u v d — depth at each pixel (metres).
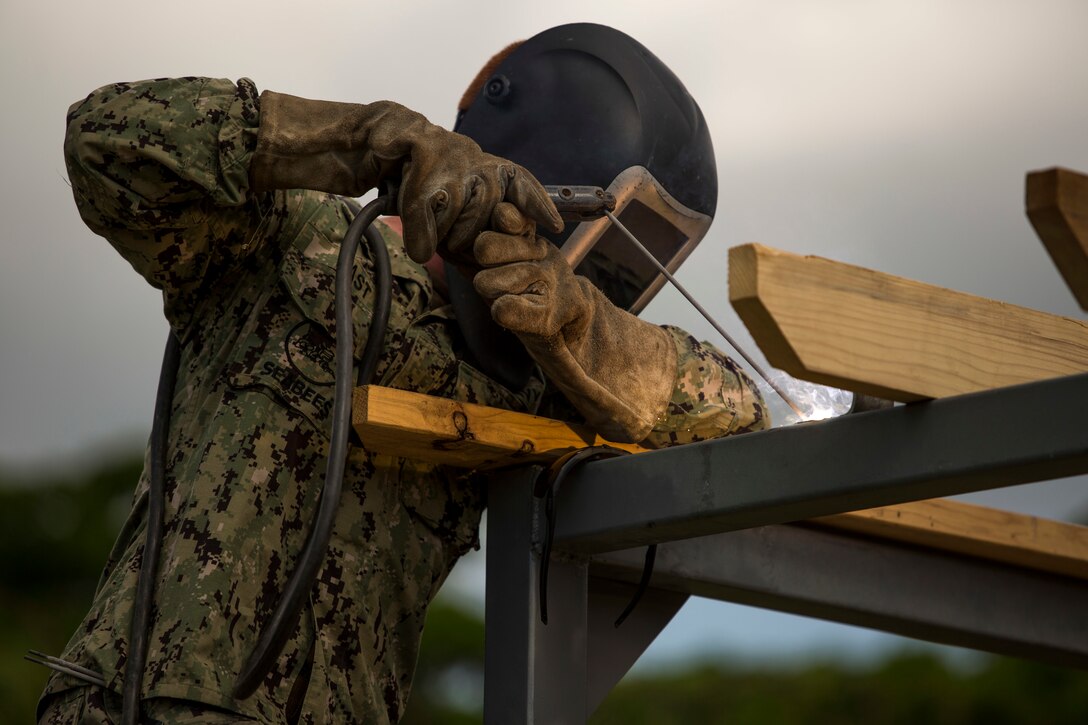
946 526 5.57
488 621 4.85
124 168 4.29
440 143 4.27
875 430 3.87
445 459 4.75
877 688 17.77
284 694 4.34
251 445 4.47
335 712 4.48
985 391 3.63
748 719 18.00
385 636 4.71
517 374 5.02
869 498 3.93
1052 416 3.49
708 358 5.32
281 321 4.67
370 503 4.69
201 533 4.34
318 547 3.99
